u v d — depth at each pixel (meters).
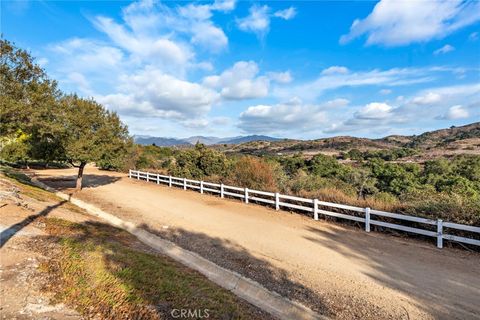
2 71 13.02
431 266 7.05
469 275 6.50
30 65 13.90
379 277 6.44
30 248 5.95
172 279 5.32
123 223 11.35
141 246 8.07
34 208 9.67
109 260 5.73
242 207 14.72
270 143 132.50
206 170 24.62
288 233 9.98
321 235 9.78
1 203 8.80
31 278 4.74
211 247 8.46
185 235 9.66
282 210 13.93
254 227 10.76
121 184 25.05
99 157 19.02
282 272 6.72
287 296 5.58
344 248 8.44
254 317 4.46
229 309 4.47
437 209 9.35
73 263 5.36
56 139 18.09
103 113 19.98
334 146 111.94
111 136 19.62
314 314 4.86
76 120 18.28
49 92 15.34
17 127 14.26
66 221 8.91
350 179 31.41
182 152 27.30
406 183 28.50
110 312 4.01
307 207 12.85
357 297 5.54
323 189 14.44
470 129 120.19
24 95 13.71
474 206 8.91
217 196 18.45
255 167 17.69
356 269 6.89
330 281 6.25
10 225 7.08
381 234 9.93
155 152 60.75
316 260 7.47
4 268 4.93
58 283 4.70
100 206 14.56
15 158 30.38
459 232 8.71
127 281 4.87
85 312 3.99
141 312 4.01
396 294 5.64
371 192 27.70
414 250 8.24
